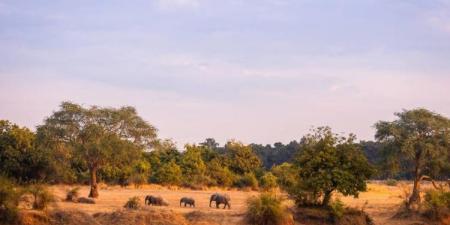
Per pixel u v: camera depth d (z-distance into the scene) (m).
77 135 53.09
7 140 60.38
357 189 37.12
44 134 53.12
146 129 55.34
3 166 58.06
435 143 44.25
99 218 32.66
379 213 44.47
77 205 42.09
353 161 37.31
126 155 52.84
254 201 34.78
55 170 60.62
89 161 52.31
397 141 44.97
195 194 66.44
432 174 45.38
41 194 31.70
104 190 66.38
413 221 39.78
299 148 39.44
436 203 40.16
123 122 54.28
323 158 37.16
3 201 29.12
